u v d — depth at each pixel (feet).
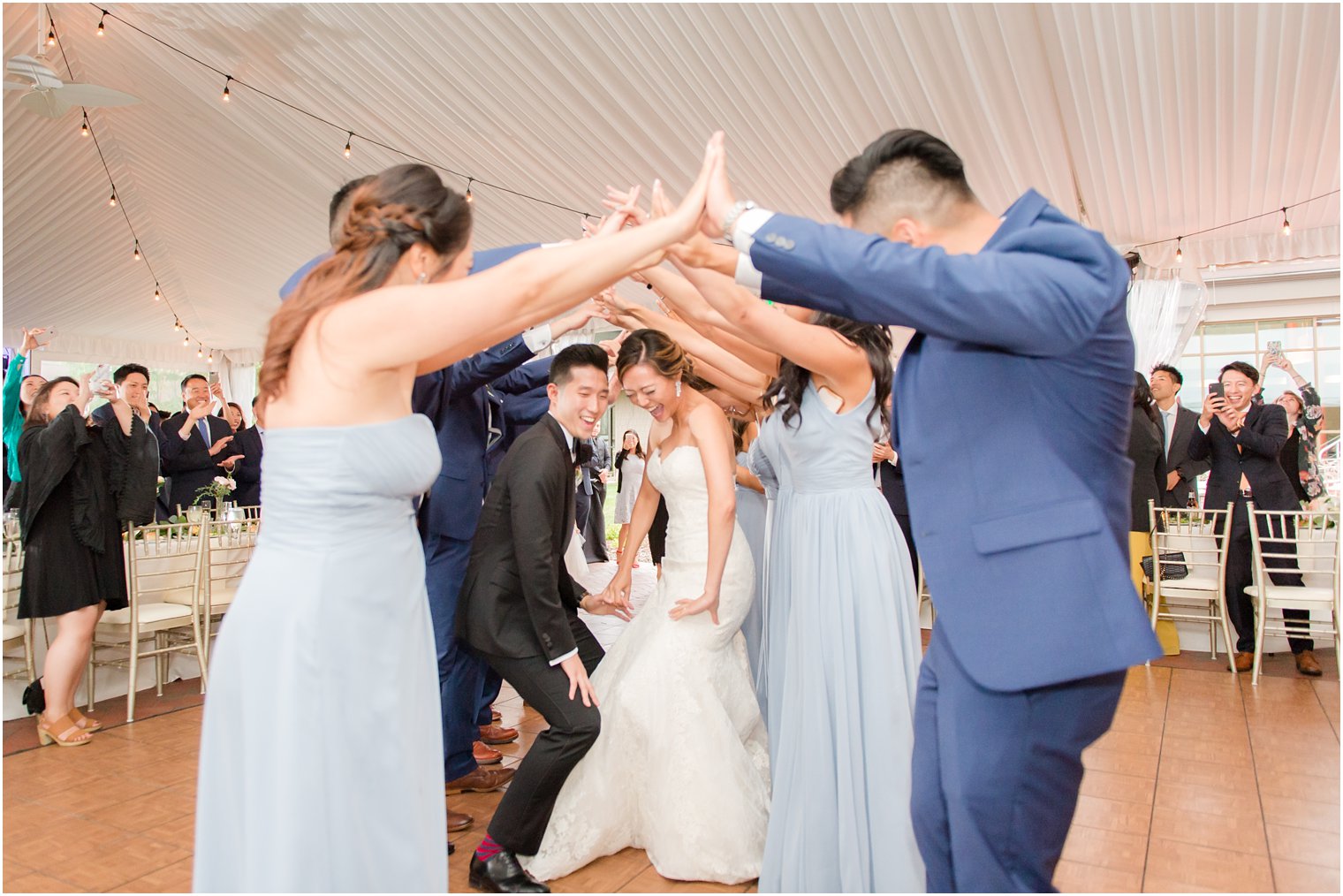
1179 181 20.25
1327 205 21.53
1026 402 4.36
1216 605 16.67
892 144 4.70
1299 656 15.02
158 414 24.40
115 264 38.09
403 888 4.53
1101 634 4.17
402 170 4.89
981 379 4.42
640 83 17.40
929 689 4.81
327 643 4.34
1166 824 8.78
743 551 8.42
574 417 7.89
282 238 33.47
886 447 17.51
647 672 8.00
